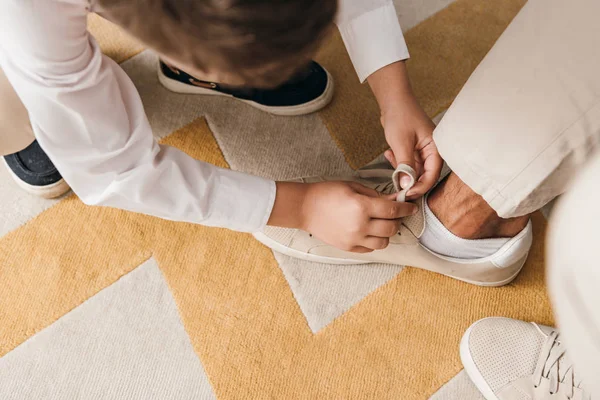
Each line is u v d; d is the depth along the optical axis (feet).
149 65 3.46
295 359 2.87
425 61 3.42
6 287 3.01
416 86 3.37
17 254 3.07
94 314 2.98
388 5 2.49
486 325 2.80
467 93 1.91
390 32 2.52
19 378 2.87
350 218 2.35
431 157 2.49
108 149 1.94
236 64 1.27
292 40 1.24
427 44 3.46
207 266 3.05
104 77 1.86
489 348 2.74
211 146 3.28
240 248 3.08
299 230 2.84
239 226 2.35
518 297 2.96
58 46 1.60
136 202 2.09
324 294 2.99
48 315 2.97
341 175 2.94
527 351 2.71
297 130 3.30
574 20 1.64
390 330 2.91
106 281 3.03
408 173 2.35
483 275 2.80
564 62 1.65
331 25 1.31
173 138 3.29
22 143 2.69
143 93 3.40
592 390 1.02
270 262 3.05
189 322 2.95
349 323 2.93
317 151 3.26
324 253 2.92
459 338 2.89
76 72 1.71
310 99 3.23
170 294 3.01
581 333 0.93
